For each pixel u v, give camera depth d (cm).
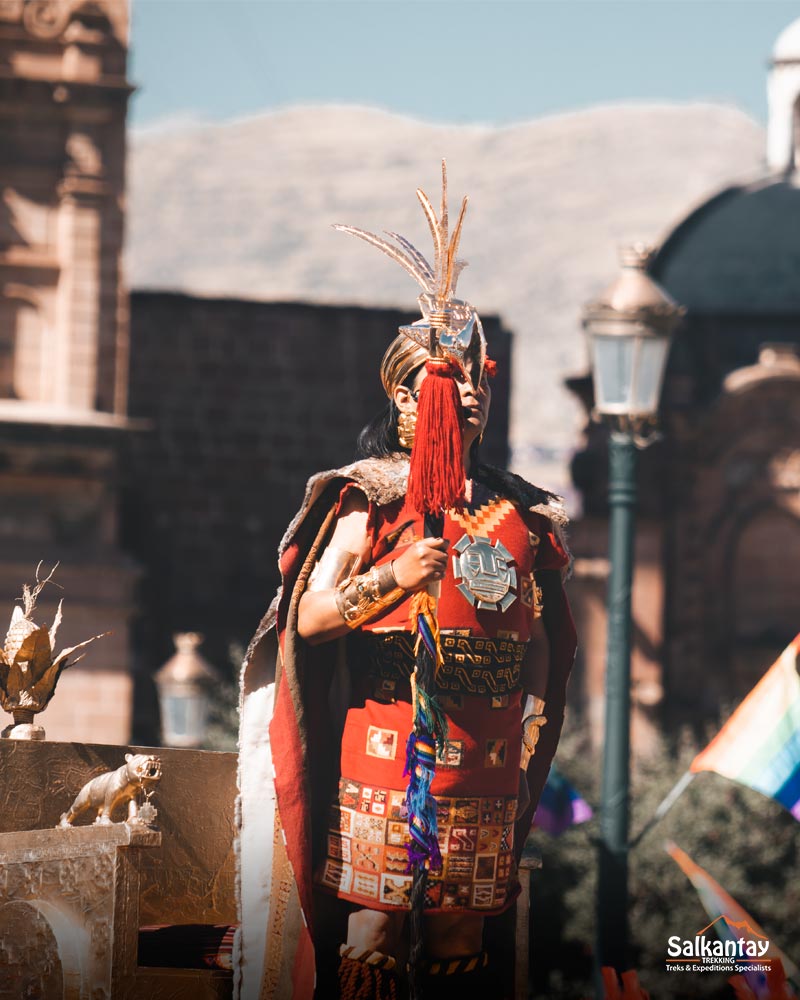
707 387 3572
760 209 3775
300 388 3528
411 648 454
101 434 2830
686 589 3503
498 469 486
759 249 3731
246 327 3534
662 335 1266
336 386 3534
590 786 2506
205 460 3481
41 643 507
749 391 3528
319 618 442
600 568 3372
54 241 2906
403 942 457
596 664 3334
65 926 438
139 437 3472
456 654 455
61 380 2875
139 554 3428
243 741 461
